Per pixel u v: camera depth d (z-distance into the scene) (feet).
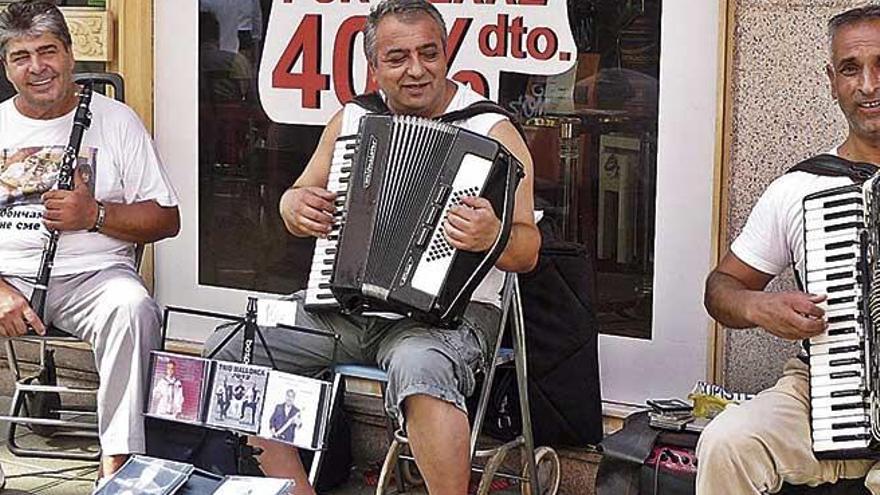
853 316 11.57
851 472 11.91
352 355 13.80
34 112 15.34
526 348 14.57
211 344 14.16
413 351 12.95
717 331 14.60
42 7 15.15
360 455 16.38
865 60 12.04
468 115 13.64
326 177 14.05
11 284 15.20
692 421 13.16
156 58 17.80
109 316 14.57
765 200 12.66
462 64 16.01
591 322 14.73
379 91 14.24
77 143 15.08
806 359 12.59
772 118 14.21
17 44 14.94
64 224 14.75
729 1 14.24
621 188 15.35
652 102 15.08
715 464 11.88
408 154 12.96
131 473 12.82
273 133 17.25
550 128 15.67
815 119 14.03
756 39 14.17
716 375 14.66
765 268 12.70
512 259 13.14
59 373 17.93
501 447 13.96
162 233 15.46
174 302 18.04
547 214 15.69
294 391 12.98
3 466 16.31
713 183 14.57
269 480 12.50
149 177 15.51
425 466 12.91
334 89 16.81
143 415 13.93
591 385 14.74
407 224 12.84
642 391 15.44
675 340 15.23
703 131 14.85
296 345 13.84
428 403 12.78
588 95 15.43
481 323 13.60
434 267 12.73
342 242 13.03
